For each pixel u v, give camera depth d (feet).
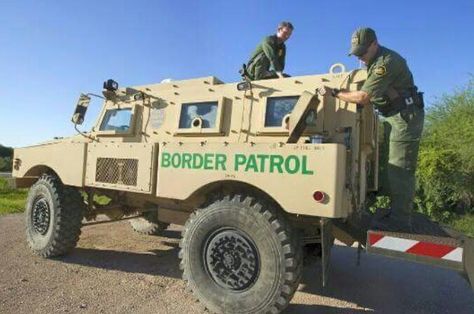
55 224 17.95
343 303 14.43
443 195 35.01
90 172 16.92
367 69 13.16
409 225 13.01
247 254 12.53
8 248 20.12
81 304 13.30
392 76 12.57
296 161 11.96
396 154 13.24
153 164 14.90
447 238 11.39
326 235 12.13
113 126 17.90
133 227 24.77
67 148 17.89
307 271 18.28
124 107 17.62
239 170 12.85
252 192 13.34
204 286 13.07
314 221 13.21
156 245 21.94
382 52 12.81
